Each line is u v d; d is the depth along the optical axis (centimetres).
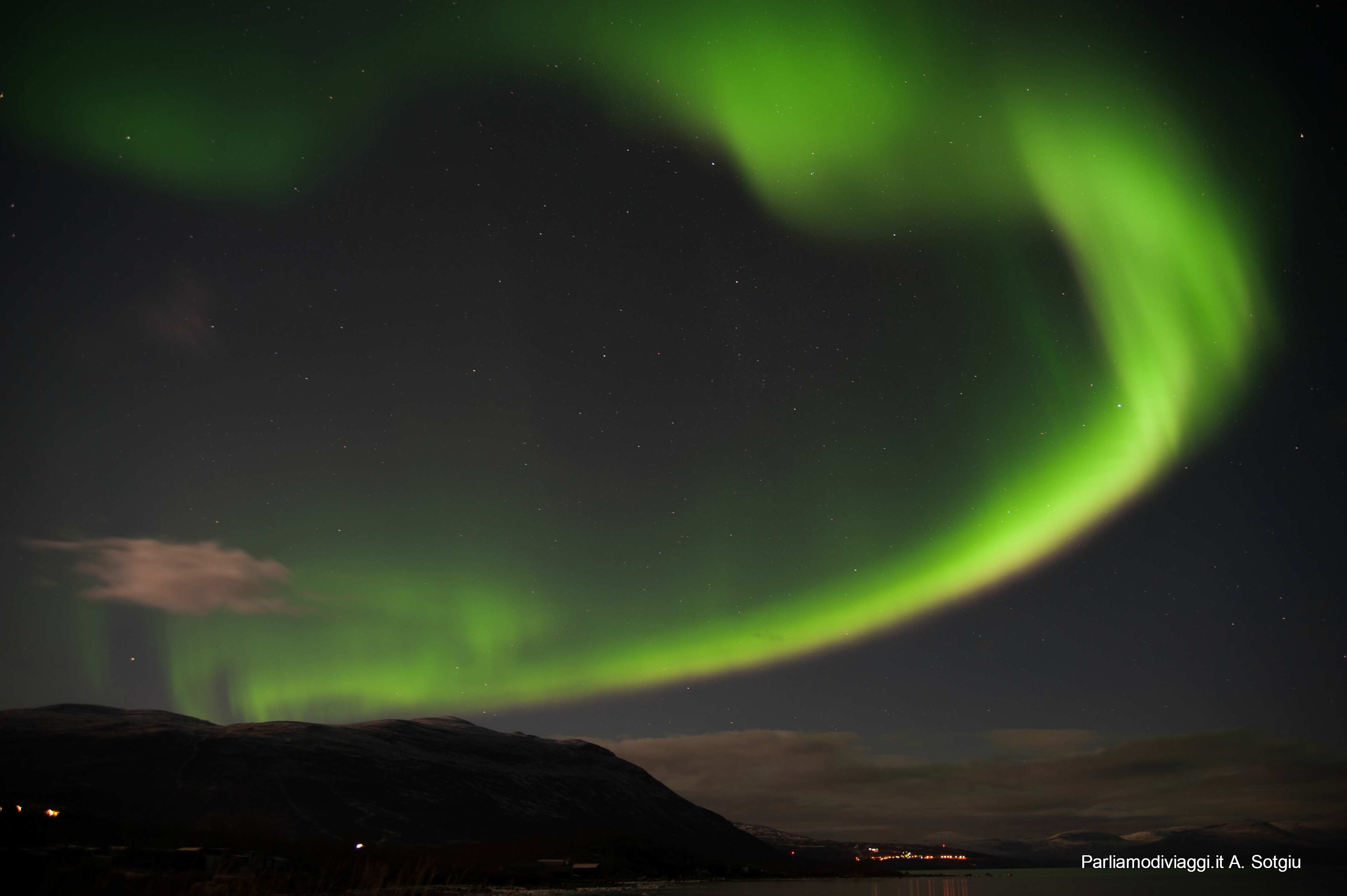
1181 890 12594
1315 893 11194
